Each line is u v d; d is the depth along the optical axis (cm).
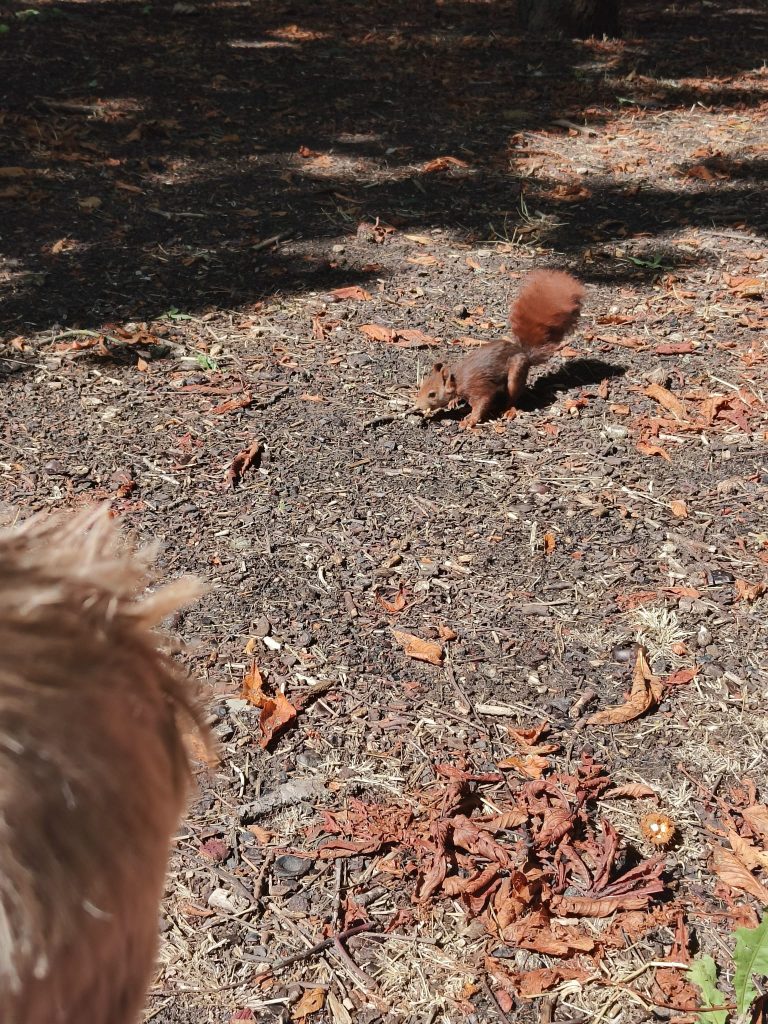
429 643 387
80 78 1009
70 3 1270
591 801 325
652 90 1064
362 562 432
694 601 409
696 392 560
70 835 64
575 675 375
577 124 969
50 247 700
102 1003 69
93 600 71
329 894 296
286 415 540
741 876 299
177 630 389
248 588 414
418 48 1175
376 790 328
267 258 704
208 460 500
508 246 735
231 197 790
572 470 496
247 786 329
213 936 285
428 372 584
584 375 582
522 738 346
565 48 1195
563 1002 269
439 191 820
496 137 931
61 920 63
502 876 299
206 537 444
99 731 68
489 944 283
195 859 306
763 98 1052
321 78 1064
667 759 340
